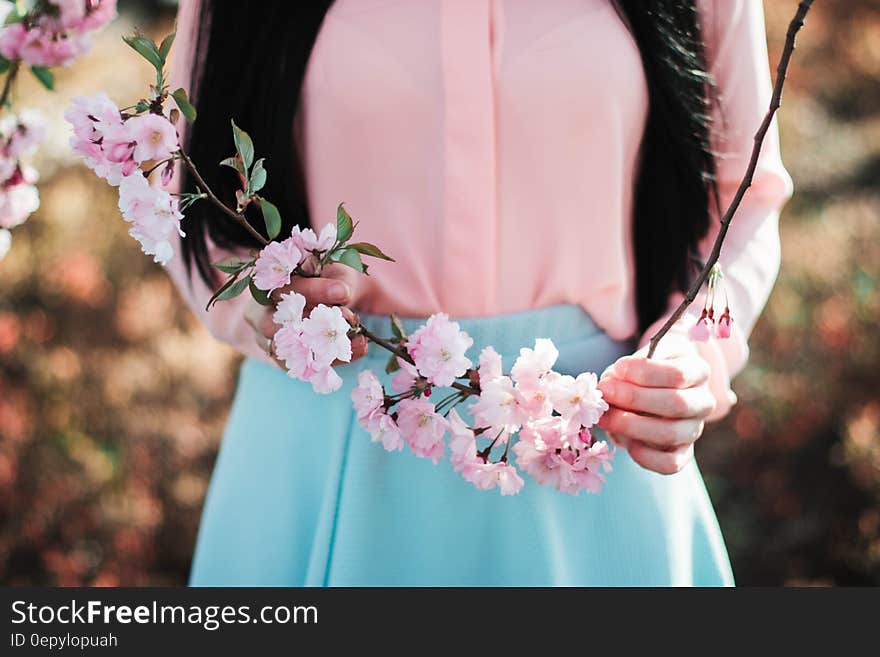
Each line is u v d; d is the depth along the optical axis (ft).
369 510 3.81
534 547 3.79
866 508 10.16
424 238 3.79
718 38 4.00
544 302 3.89
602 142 3.73
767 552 10.19
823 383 10.40
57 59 4.04
